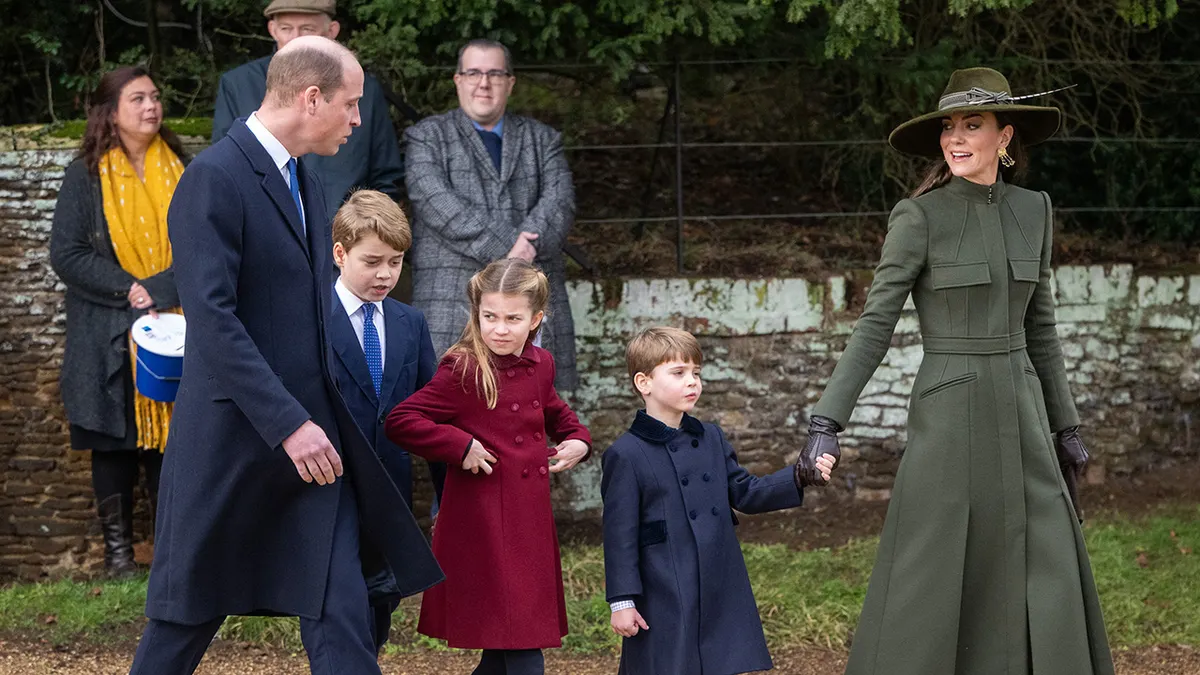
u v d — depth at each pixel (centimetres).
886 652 408
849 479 721
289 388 367
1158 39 809
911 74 711
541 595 411
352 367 421
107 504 620
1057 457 429
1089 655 405
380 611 439
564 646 528
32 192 650
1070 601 402
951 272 409
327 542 365
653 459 413
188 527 361
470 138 618
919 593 405
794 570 604
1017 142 431
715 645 407
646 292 702
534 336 436
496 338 413
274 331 365
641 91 816
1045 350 433
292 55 370
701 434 425
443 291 606
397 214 422
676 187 727
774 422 712
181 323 580
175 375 568
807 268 732
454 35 689
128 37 826
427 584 383
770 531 679
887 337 415
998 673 404
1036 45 763
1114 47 800
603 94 771
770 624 544
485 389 412
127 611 556
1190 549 628
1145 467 740
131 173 604
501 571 408
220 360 346
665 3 670
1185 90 795
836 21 614
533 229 609
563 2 682
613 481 411
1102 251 796
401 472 438
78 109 796
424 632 423
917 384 418
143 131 601
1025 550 405
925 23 748
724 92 780
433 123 621
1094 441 736
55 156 650
